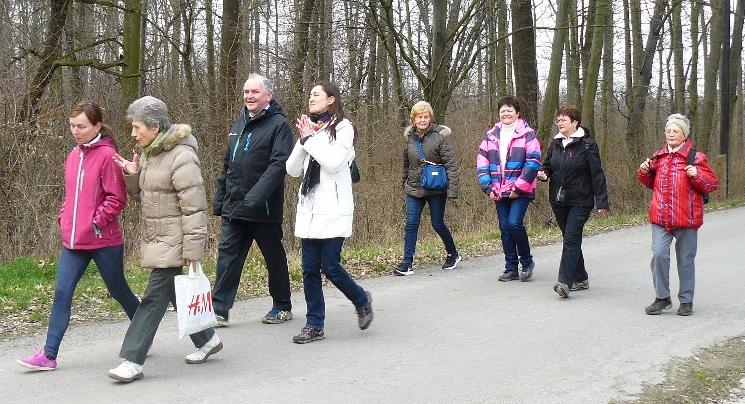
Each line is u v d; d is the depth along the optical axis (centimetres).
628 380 492
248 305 709
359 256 991
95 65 1175
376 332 609
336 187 555
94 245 493
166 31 1662
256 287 788
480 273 890
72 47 1450
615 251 1068
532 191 817
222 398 448
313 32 1525
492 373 502
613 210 1769
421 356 540
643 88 1914
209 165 1167
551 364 523
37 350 550
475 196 1425
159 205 474
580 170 740
